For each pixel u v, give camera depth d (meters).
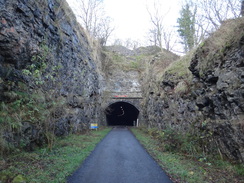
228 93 6.09
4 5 6.79
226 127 6.21
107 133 17.39
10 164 5.27
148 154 8.19
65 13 12.98
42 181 4.48
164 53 24.05
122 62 29.92
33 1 8.36
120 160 7.13
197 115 8.76
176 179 5.03
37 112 7.79
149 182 4.90
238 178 4.90
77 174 5.37
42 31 9.09
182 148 7.79
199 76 9.08
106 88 28.20
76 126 14.13
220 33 7.88
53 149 7.83
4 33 6.67
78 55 15.20
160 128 15.12
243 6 7.22
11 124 6.15
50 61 9.67
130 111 35.97
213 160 6.43
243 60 5.78
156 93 17.25
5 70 6.86
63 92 11.43
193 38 15.82
